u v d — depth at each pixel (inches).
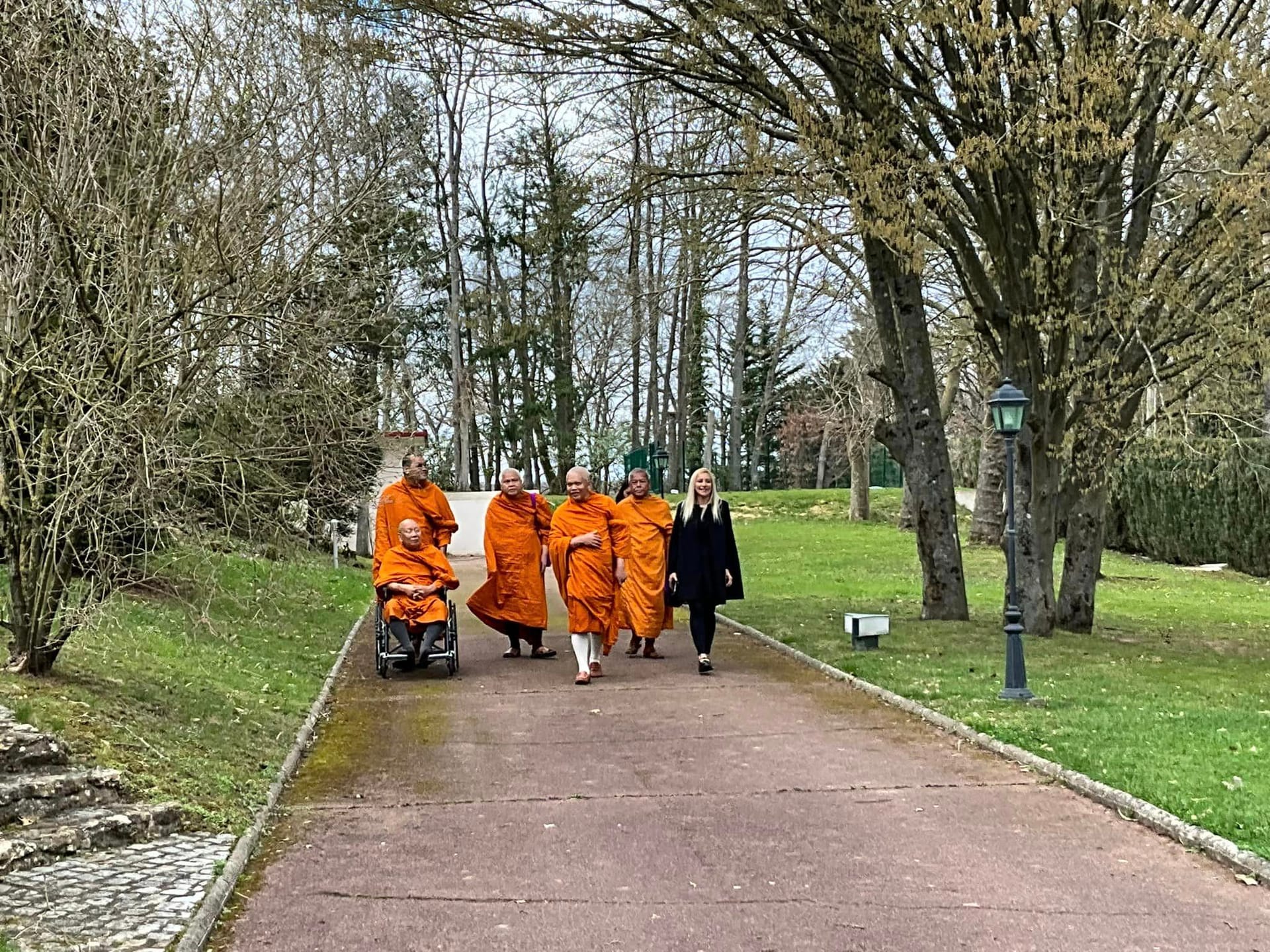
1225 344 555.5
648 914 215.9
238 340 433.4
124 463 346.9
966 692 424.2
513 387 1860.2
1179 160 654.5
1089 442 614.5
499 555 530.9
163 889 221.9
